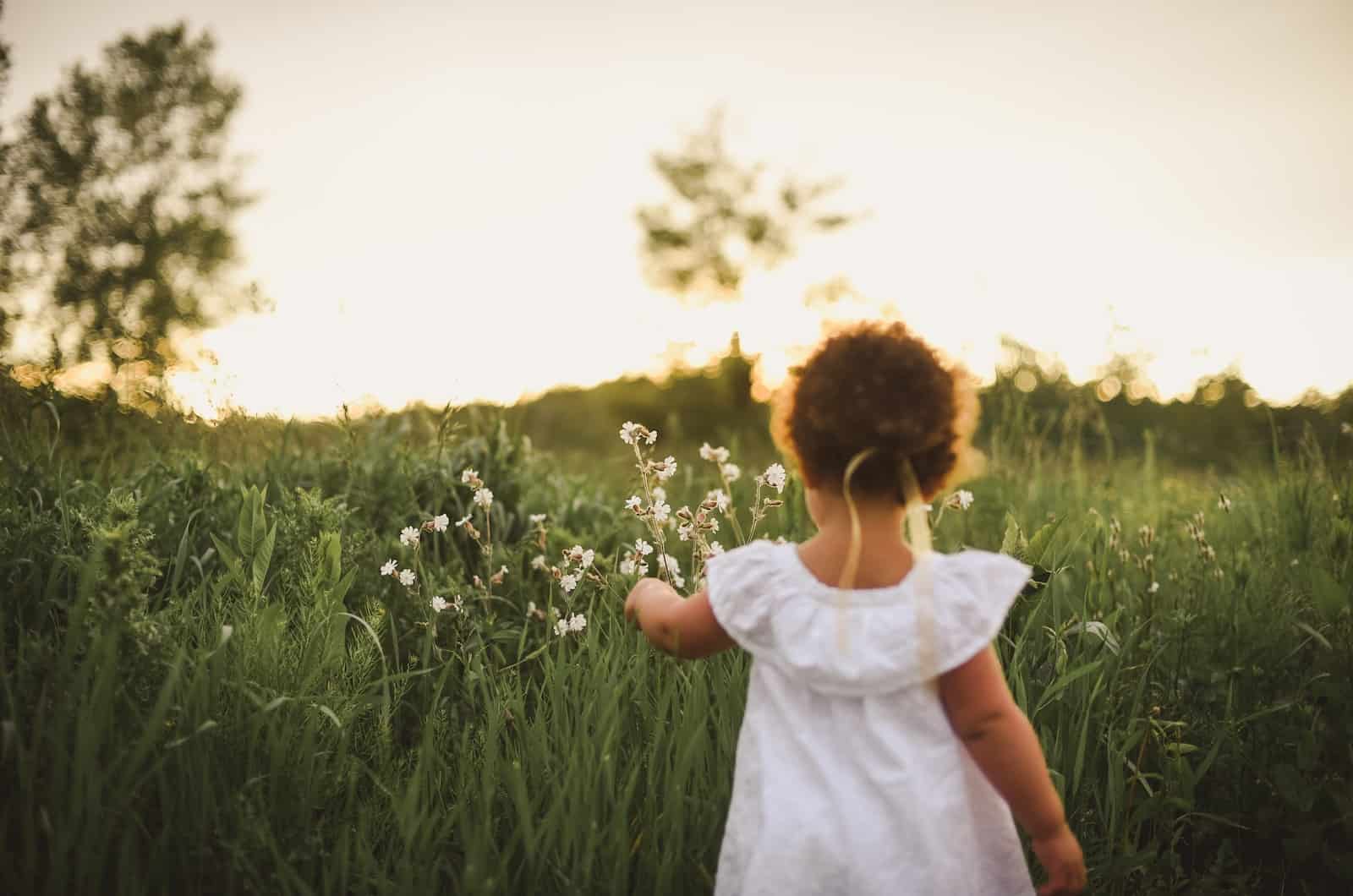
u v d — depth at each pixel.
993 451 5.41
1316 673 2.81
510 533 3.98
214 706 2.13
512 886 2.00
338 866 1.96
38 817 1.92
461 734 2.49
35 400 3.80
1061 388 5.97
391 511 3.74
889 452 1.55
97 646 1.92
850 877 1.48
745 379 14.98
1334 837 2.38
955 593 1.53
